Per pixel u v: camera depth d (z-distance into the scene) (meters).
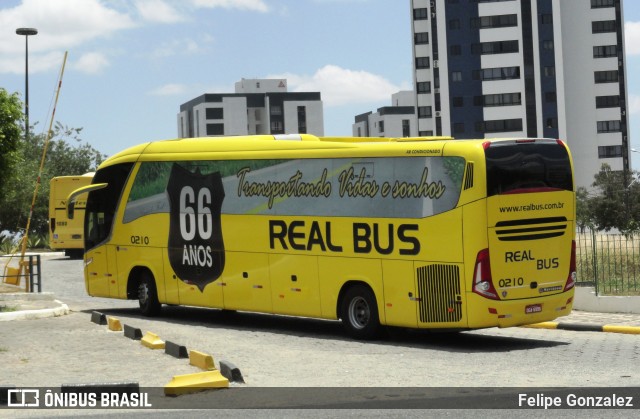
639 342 16.25
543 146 16.17
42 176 58.34
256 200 18.69
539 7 115.44
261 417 9.84
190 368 13.03
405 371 13.01
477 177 15.32
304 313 17.81
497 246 15.46
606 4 118.00
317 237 17.53
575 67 118.19
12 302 22.78
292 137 18.56
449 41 116.44
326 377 12.48
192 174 20.03
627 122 118.25
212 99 167.75
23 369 13.11
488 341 16.70
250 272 18.77
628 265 21.30
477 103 116.12
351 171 17.05
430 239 15.82
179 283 20.33
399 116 167.25
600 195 86.81
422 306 15.95
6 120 20.53
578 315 19.64
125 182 21.59
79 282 31.88
